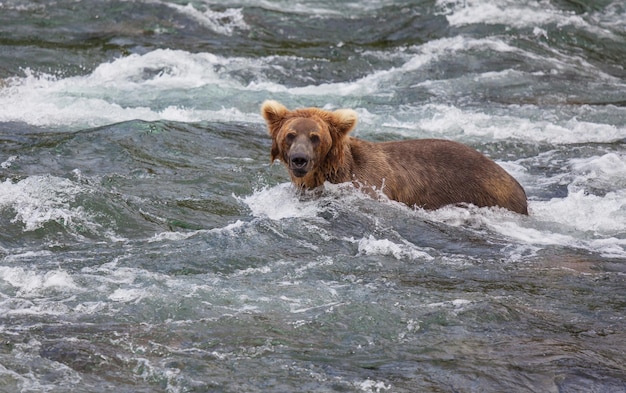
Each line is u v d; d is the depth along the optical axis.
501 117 22.83
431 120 22.55
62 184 16.14
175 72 26.08
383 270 13.63
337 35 31.12
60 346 10.95
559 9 33.12
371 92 25.27
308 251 14.17
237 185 17.02
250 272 13.37
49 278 12.80
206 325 11.61
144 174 17.42
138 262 13.57
